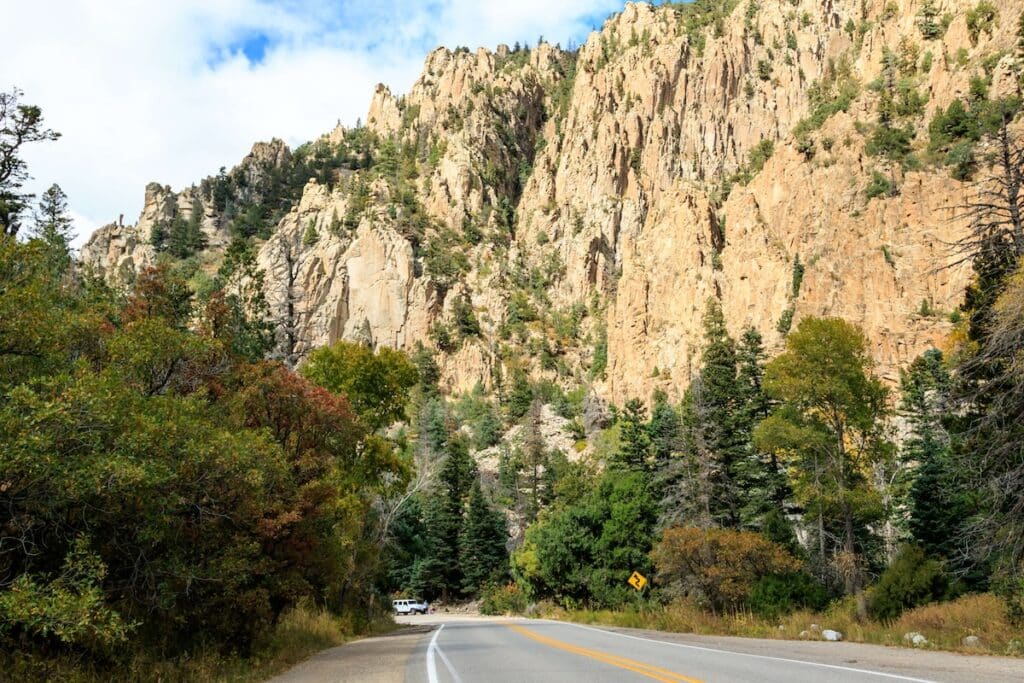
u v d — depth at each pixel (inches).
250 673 631.8
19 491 469.1
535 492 3764.8
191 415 667.4
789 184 5137.8
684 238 5841.5
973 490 950.4
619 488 1941.4
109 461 473.4
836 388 1227.2
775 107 7559.1
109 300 1084.5
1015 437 794.2
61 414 455.5
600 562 1866.4
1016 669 516.1
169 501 586.6
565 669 550.3
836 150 5027.1
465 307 7322.8
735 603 1274.6
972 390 909.2
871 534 1712.6
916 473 1585.9
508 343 7199.8
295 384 997.8
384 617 1721.2
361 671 608.4
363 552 1427.2
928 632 816.3
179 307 1378.0
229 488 676.7
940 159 4335.6
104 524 571.8
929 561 1084.5
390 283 7298.2
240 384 989.2
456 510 3489.2
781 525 1492.4
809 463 1299.2
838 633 944.9
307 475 968.9
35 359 525.0
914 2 5949.8
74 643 506.0
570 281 7672.2
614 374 5812.0
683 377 5157.5
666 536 1366.9
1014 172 898.1
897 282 3991.1
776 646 779.4
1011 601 787.4
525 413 6023.6
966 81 4722.0
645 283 5900.6
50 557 535.2
